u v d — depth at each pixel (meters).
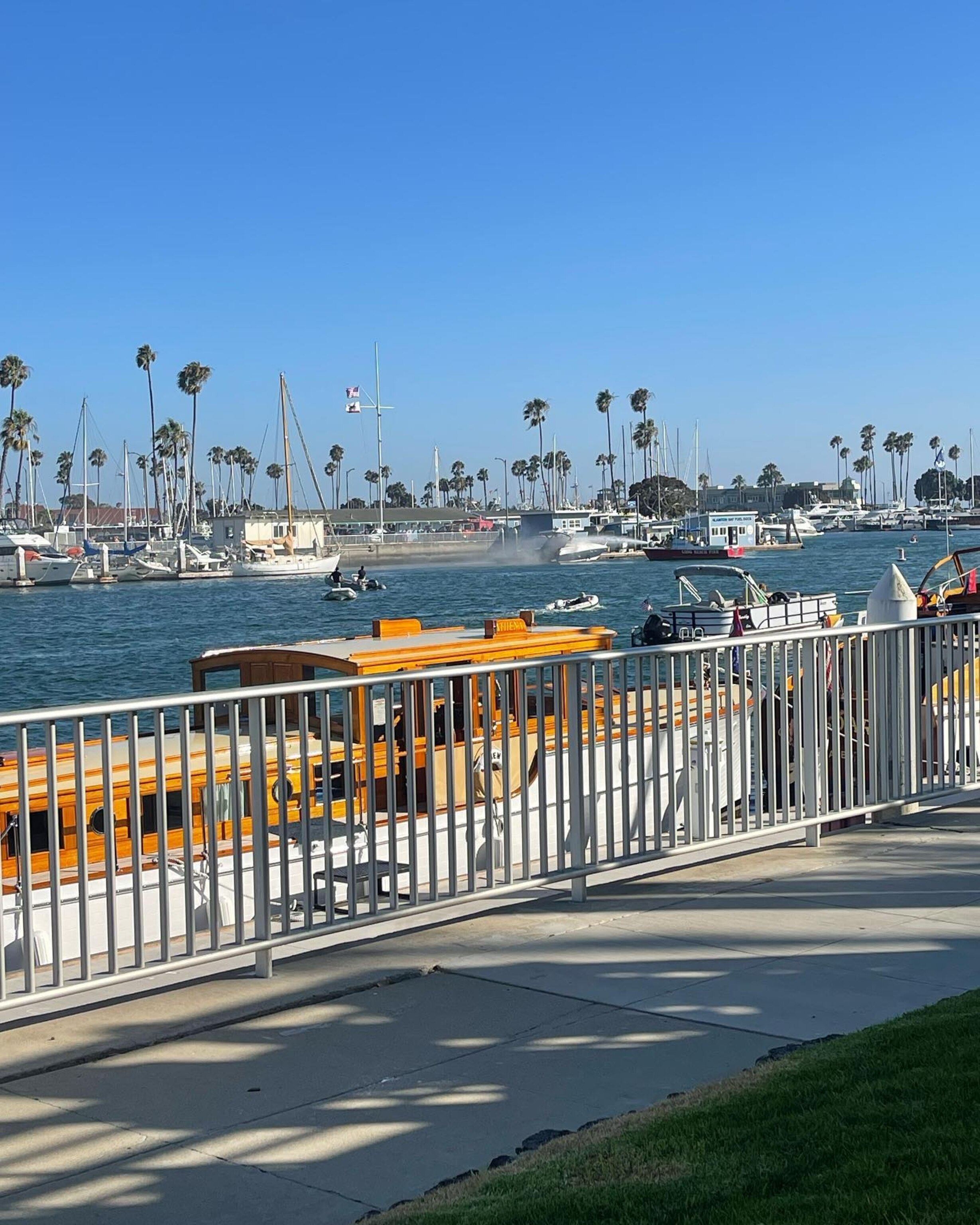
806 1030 5.07
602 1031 5.14
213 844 5.63
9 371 180.88
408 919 6.76
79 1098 4.61
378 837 10.04
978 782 9.02
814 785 8.02
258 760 5.75
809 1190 3.51
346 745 6.06
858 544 186.75
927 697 8.79
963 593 16.88
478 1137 4.22
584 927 6.61
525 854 6.73
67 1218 3.75
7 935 8.91
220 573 132.75
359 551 155.88
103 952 9.20
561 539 154.12
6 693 51.28
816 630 7.95
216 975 5.97
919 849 8.10
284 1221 3.72
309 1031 5.23
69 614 90.62
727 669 8.39
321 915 9.32
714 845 7.41
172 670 57.09
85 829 5.19
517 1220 3.47
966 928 6.43
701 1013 5.31
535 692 11.45
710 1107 4.15
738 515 150.25
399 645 11.54
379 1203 3.81
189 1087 4.70
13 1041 5.19
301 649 11.34
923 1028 4.76
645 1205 3.49
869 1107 4.00
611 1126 4.18
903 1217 3.29
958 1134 3.74
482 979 5.84
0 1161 4.12
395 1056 4.95
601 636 12.14
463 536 161.88
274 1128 4.32
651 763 10.38
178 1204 3.82
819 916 6.70
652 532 182.00
